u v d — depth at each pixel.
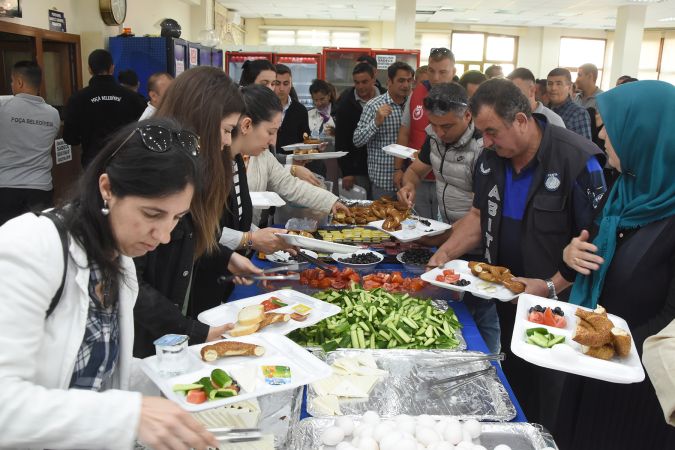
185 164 0.94
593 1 11.01
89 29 6.14
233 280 1.96
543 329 1.53
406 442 1.14
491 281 2.02
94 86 4.53
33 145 4.09
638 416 1.59
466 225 2.48
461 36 15.55
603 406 1.64
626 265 1.62
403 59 8.29
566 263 1.81
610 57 16.00
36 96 4.06
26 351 0.85
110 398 0.87
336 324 1.80
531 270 2.14
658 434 1.57
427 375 1.53
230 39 13.51
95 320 1.05
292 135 5.16
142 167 0.90
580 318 1.48
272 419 1.30
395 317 1.84
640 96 1.57
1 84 5.13
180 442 0.88
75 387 1.03
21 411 0.81
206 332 1.51
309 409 1.37
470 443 1.18
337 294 2.01
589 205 2.01
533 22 14.58
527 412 2.30
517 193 2.18
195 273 1.97
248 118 2.04
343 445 1.16
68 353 0.96
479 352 1.66
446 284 2.02
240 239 2.14
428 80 4.22
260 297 1.88
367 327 1.80
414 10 10.97
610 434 1.64
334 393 1.43
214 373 1.27
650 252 1.57
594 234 1.79
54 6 5.58
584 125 5.06
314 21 15.42
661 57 15.30
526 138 2.04
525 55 15.85
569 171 2.03
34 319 0.87
